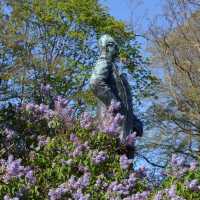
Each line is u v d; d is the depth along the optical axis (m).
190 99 21.30
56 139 8.64
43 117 9.46
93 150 8.30
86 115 9.15
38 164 8.20
